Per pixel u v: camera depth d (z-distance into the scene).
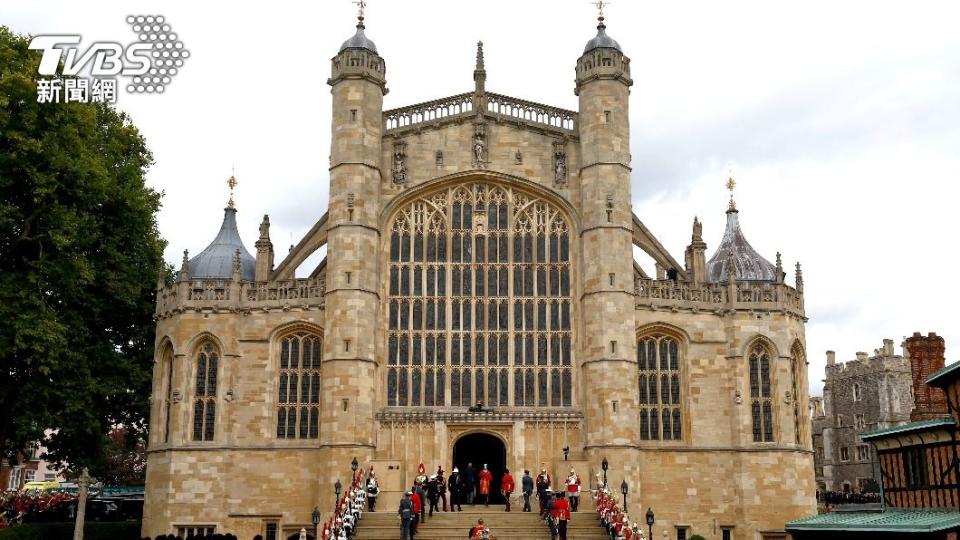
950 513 34.94
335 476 51.72
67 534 52.50
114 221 51.38
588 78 58.03
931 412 54.25
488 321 56.47
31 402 47.59
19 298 43.97
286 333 56.38
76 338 47.97
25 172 44.66
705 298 58.31
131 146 56.78
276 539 53.53
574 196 57.88
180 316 56.25
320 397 54.84
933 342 55.31
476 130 58.34
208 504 53.88
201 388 55.88
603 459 50.56
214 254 62.09
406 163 58.03
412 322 56.34
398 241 57.47
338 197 55.69
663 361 57.47
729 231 64.44
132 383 54.94
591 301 55.16
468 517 46.41
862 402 112.12
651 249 61.38
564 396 55.56
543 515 46.00
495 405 55.16
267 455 54.56
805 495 56.34
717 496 55.41
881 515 37.25
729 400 56.97
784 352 57.69
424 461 53.62
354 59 57.44
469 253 57.53
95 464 56.06
